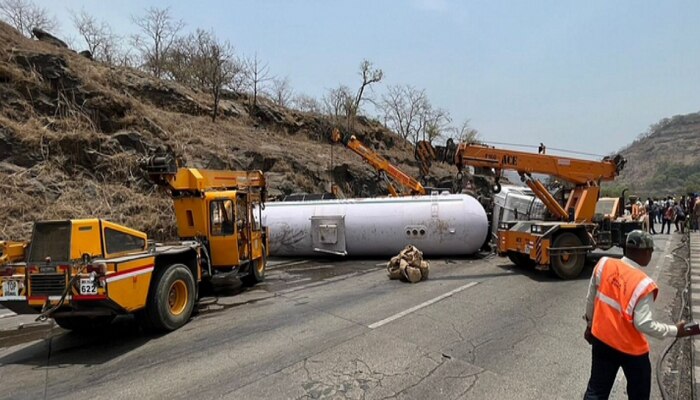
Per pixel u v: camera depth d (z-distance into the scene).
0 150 13.04
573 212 11.23
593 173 11.09
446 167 43.91
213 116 26.34
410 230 12.55
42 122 14.66
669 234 19.34
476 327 5.96
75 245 5.43
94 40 30.17
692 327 2.85
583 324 6.05
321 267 11.91
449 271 10.50
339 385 4.23
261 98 34.16
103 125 16.34
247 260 9.18
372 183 25.88
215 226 8.62
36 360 5.36
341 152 30.83
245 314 7.09
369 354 5.02
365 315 6.68
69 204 13.13
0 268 5.53
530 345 5.23
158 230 14.34
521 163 10.83
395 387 4.16
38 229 5.51
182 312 6.59
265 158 21.70
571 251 9.29
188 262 7.36
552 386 4.13
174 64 33.75
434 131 53.69
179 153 17.67
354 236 12.95
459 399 3.89
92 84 16.80
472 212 12.37
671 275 9.51
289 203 14.09
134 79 23.95
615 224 11.25
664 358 4.79
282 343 5.52
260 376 4.51
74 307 5.40
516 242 10.33
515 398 3.90
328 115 39.88
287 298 8.16
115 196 14.41
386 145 44.28
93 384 4.54
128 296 5.55
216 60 31.06
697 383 4.14
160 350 5.52
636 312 2.88
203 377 4.56
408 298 7.71
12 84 14.78
